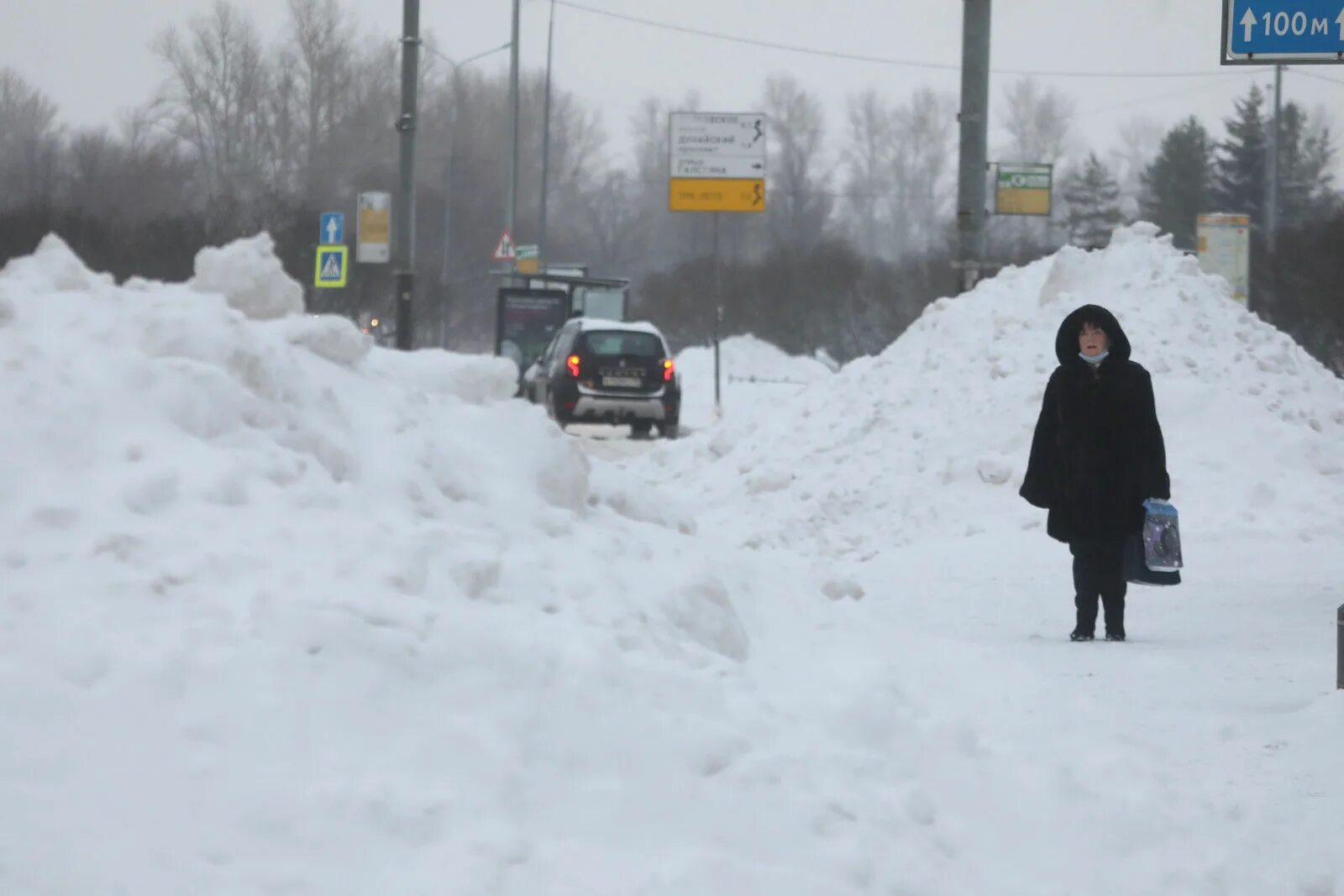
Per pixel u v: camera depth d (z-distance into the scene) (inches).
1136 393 1425.9
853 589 1219.9
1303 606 1606.8
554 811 648.4
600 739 695.7
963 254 3031.5
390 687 665.6
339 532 770.2
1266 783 920.9
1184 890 750.5
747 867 643.5
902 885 684.1
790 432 2576.3
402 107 4697.3
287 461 818.8
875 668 938.7
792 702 835.4
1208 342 2466.8
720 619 926.4
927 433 2379.4
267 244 1036.5
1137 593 1697.8
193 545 717.3
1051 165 3762.3
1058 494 1446.9
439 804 613.9
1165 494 1432.1
